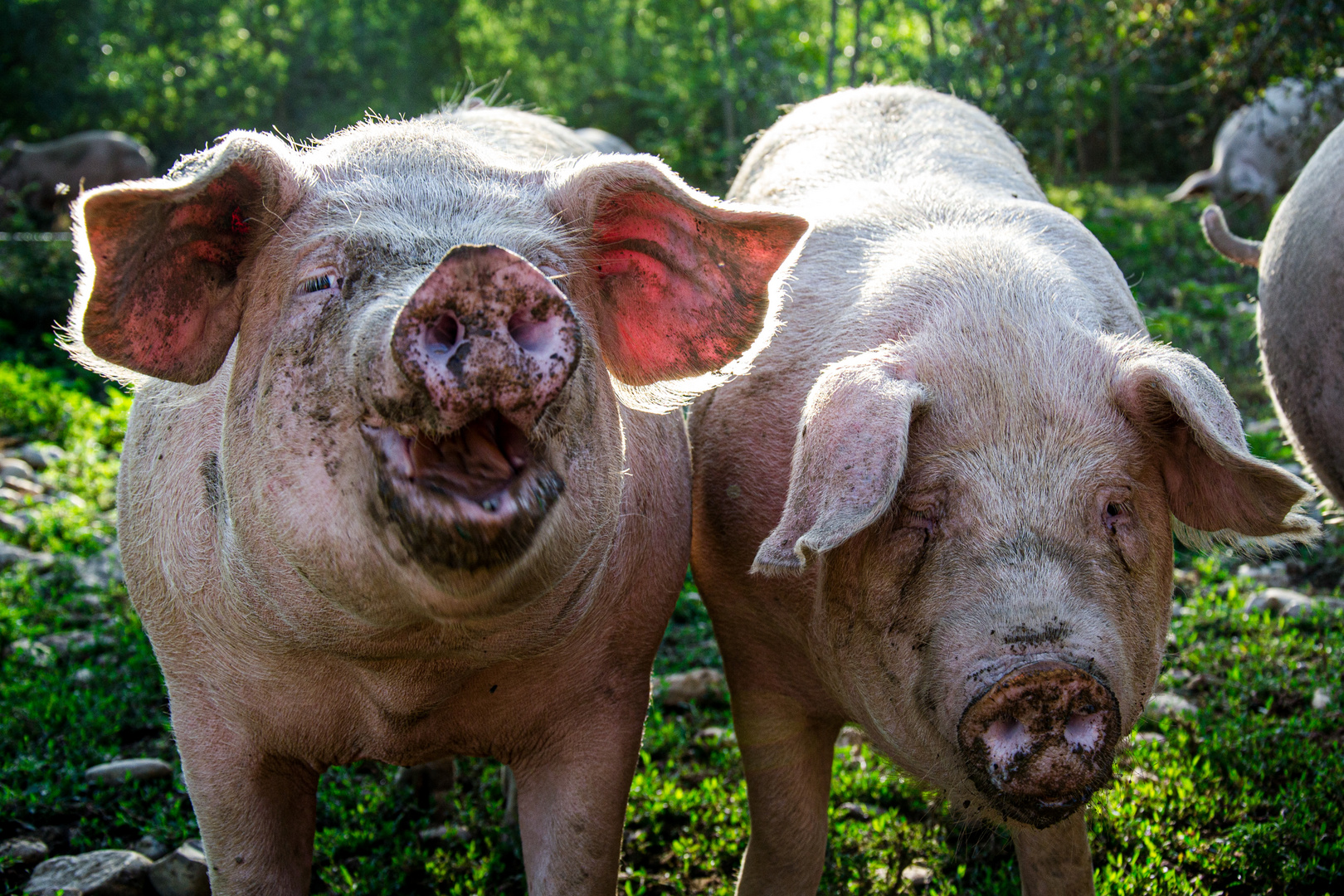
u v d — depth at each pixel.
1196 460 3.11
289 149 2.65
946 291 3.41
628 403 3.07
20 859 4.29
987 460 2.97
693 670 5.71
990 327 3.22
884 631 3.04
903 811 4.67
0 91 28.75
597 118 31.95
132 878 4.16
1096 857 4.26
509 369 1.91
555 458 2.23
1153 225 16.42
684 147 19.70
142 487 3.21
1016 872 4.22
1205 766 4.66
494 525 1.99
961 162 4.50
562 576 2.39
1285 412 4.92
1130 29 11.66
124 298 2.40
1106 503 2.96
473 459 2.08
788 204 4.41
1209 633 5.83
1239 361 10.12
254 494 2.44
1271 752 4.78
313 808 3.43
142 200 2.28
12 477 8.30
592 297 2.79
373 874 4.29
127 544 3.28
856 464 2.76
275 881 3.26
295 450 2.32
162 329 2.50
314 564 2.33
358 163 2.67
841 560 3.21
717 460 3.89
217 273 2.58
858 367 3.02
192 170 2.50
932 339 3.21
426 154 2.71
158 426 3.20
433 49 33.03
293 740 3.16
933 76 14.49
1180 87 11.05
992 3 14.69
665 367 2.98
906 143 4.65
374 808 4.64
